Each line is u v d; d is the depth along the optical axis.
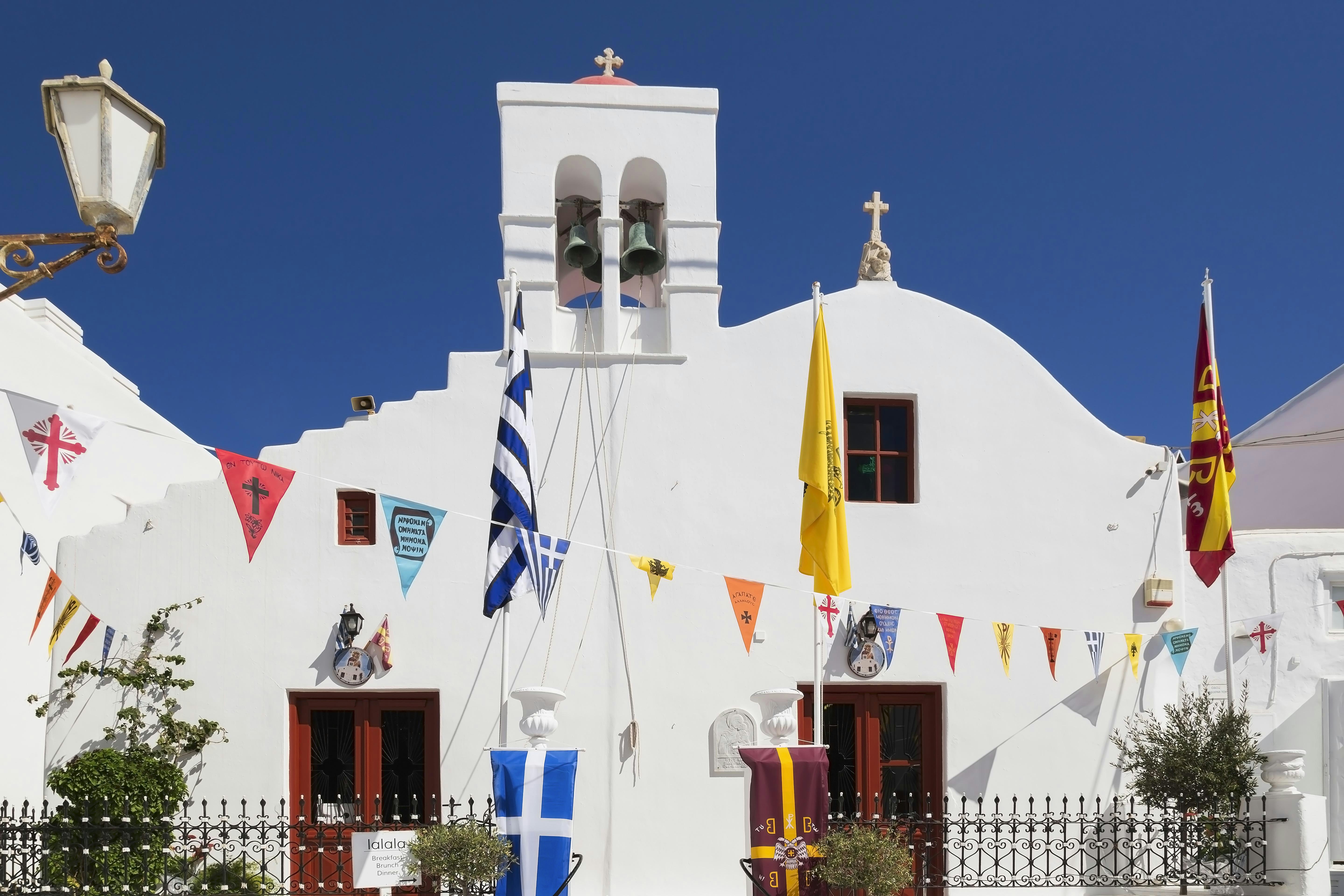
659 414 11.88
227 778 11.07
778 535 11.80
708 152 12.25
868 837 9.72
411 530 9.63
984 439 12.23
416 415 11.67
